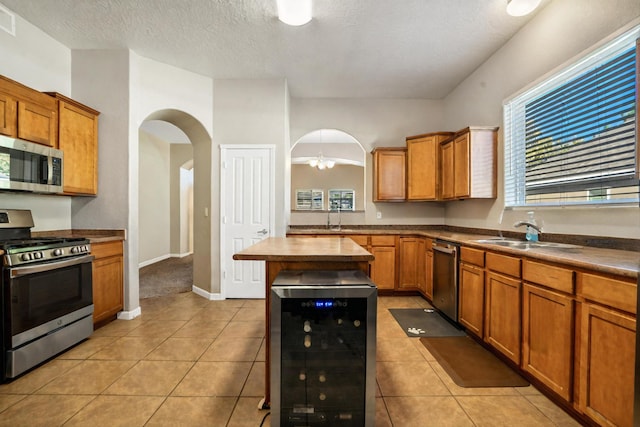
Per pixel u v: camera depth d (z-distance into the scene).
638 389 1.20
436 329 2.86
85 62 3.06
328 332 1.46
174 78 3.48
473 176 3.17
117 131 3.06
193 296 3.92
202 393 1.83
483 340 2.39
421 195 4.02
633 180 1.83
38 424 1.56
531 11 2.38
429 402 1.76
